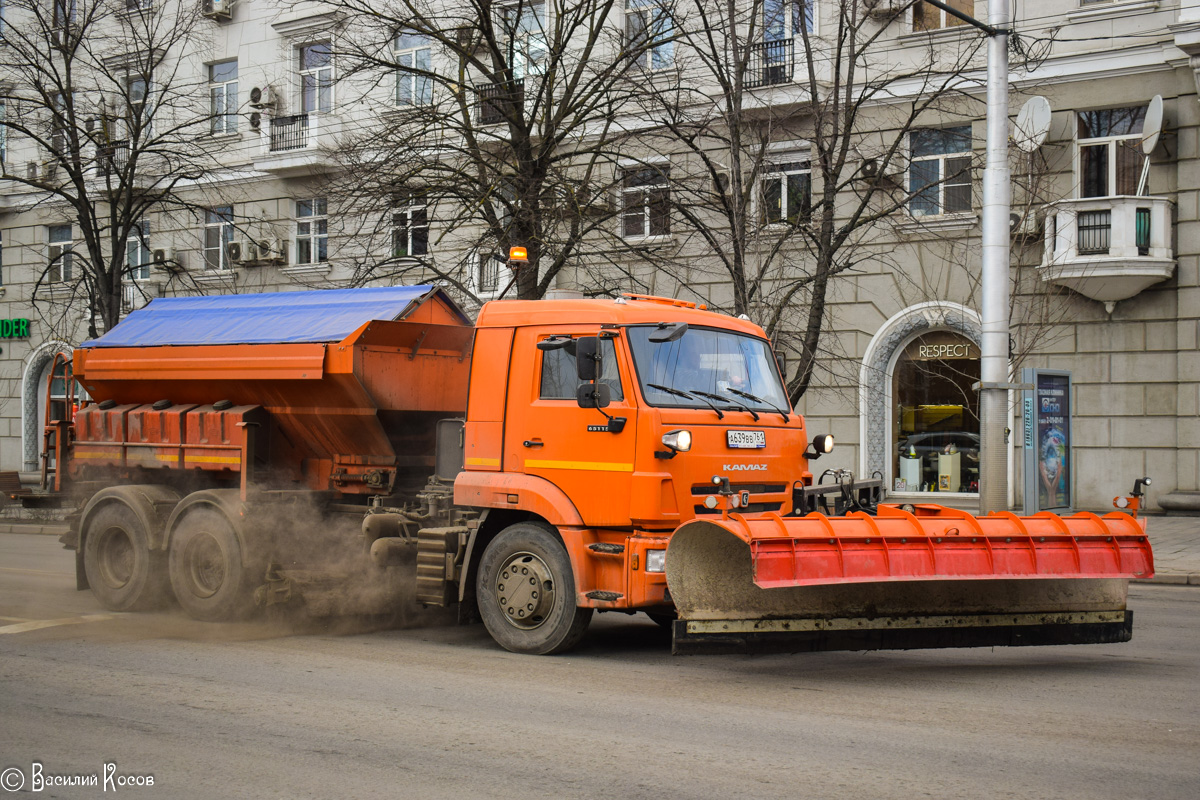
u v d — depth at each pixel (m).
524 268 17.05
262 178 29.06
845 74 21.28
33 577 13.14
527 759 5.44
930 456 21.42
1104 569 7.53
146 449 10.75
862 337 21.67
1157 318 19.17
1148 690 6.99
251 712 6.43
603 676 7.47
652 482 7.64
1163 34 19.03
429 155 20.25
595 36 18.06
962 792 4.88
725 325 8.69
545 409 8.22
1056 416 16.14
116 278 23.77
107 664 7.90
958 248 20.66
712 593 7.05
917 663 7.95
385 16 18.84
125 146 24.61
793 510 8.60
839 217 19.61
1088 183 19.98
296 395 9.77
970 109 20.47
